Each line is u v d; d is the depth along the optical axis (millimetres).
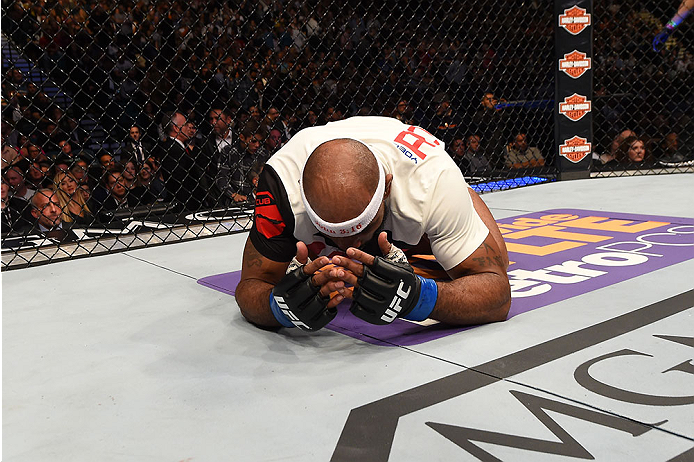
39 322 1886
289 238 1593
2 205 3676
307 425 1123
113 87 4598
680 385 1195
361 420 1130
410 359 1410
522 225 3016
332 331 1652
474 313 1534
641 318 1596
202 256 2814
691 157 5828
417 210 1448
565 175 4766
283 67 5188
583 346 1421
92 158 4203
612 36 5879
